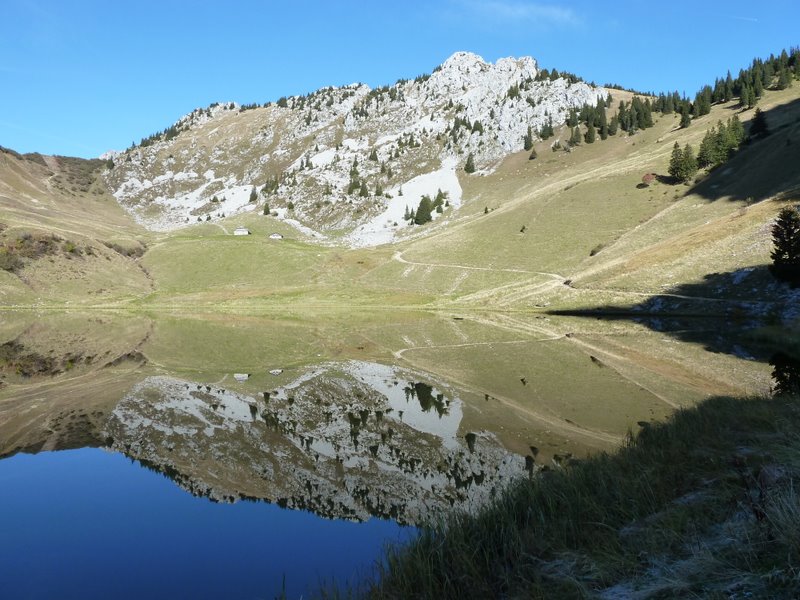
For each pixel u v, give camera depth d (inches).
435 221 6092.5
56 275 3949.3
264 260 4746.6
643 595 237.8
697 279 2677.2
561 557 310.0
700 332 1975.9
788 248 2245.3
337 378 1363.2
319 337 2234.3
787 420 488.1
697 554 256.4
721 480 362.3
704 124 6525.6
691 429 548.4
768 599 203.6
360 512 588.7
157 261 4697.3
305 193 7559.1
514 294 3437.5
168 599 427.8
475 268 4121.6
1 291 3612.2
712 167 4522.6
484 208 6072.8
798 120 4591.5
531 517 374.6
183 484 685.3
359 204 6879.9
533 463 720.3
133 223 7578.7
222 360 1684.3
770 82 7362.2
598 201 4832.7
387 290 3973.9
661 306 2546.8
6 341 2142.0
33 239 4138.8
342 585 426.3
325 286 4156.0
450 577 312.0
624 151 6697.8
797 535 232.5
